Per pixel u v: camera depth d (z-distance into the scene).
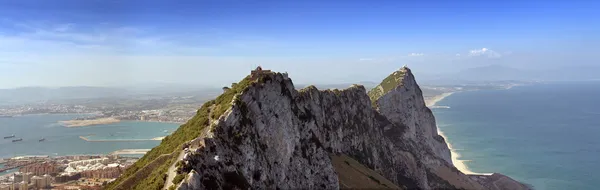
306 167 108.81
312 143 118.25
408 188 184.25
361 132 175.88
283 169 100.06
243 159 86.88
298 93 132.00
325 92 163.38
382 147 190.50
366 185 134.25
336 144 152.38
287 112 108.69
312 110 142.00
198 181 70.94
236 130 89.38
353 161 152.00
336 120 160.12
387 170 179.38
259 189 88.56
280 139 101.81
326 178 114.69
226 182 78.69
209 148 80.12
